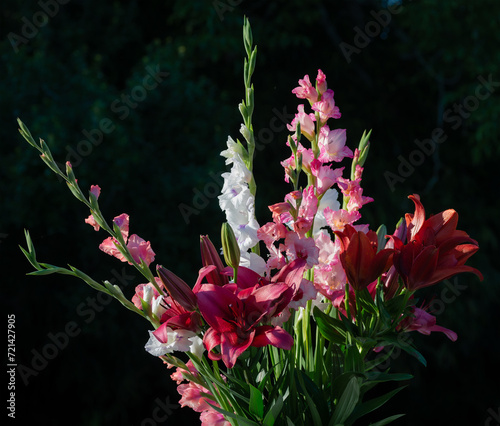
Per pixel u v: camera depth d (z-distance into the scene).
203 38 5.37
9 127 4.49
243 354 0.90
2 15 5.18
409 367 5.99
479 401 6.16
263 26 5.84
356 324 0.98
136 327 4.91
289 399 0.97
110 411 4.90
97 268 4.70
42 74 4.60
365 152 1.05
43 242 4.69
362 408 0.96
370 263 0.92
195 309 0.91
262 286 0.89
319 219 1.05
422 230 0.93
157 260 4.73
